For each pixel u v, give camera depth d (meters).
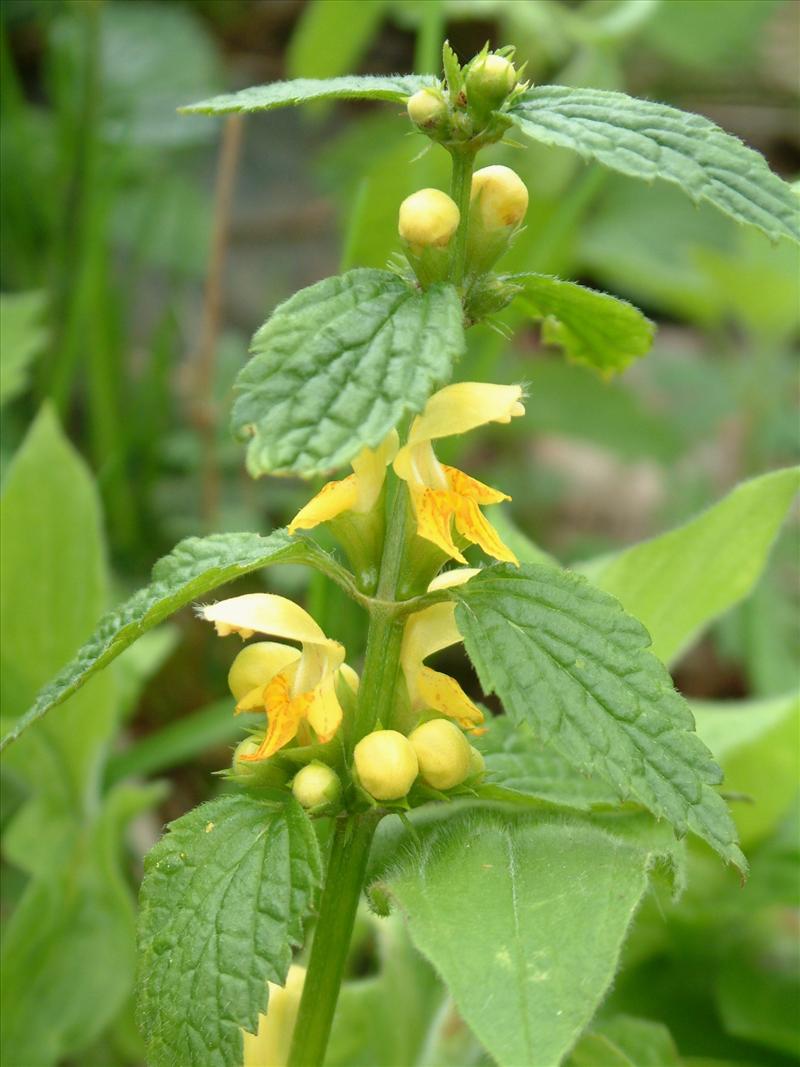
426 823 0.34
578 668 0.31
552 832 0.33
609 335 0.36
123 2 0.91
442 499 0.32
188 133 0.86
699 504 0.79
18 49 0.96
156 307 0.89
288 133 1.05
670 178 0.30
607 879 0.32
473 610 0.32
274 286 0.93
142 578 0.67
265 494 0.72
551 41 0.75
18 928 0.46
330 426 0.29
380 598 0.33
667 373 0.86
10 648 0.46
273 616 0.33
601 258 0.85
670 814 0.30
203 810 0.33
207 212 0.90
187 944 0.31
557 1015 0.30
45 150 0.82
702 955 0.46
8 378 0.56
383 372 0.30
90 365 0.68
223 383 0.76
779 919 0.47
